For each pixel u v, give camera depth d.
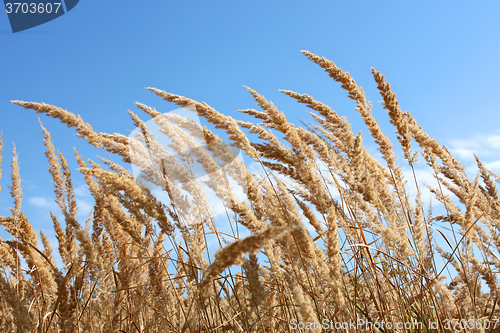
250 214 0.68
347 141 0.75
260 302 0.65
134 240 0.73
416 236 0.78
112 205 0.73
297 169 0.71
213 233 0.71
